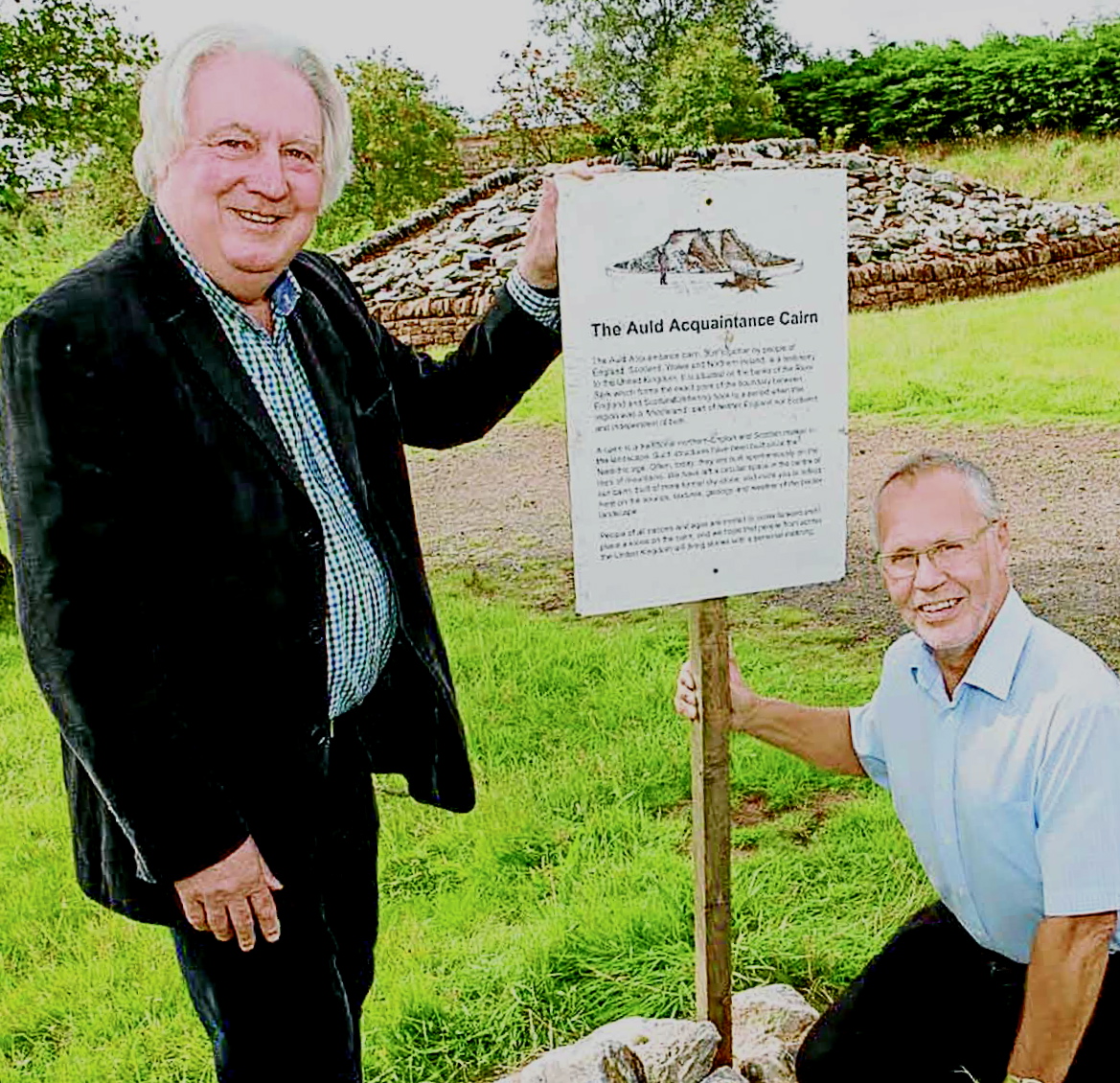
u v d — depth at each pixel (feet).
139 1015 10.20
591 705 15.69
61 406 5.66
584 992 9.86
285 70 6.12
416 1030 9.61
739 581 7.80
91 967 10.84
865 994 8.46
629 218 6.93
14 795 14.76
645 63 89.66
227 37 6.09
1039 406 29.86
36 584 5.72
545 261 7.73
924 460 7.45
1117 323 36.17
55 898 12.17
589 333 7.02
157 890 6.41
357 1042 7.52
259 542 6.14
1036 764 7.04
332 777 7.41
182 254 6.19
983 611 7.19
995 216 45.50
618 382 7.16
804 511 7.83
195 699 6.27
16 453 5.71
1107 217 47.09
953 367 33.35
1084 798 6.86
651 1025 8.68
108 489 5.76
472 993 10.02
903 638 8.07
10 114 27.30
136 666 5.89
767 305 7.37
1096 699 6.92
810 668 16.70
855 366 34.19
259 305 6.56
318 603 6.38
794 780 13.28
